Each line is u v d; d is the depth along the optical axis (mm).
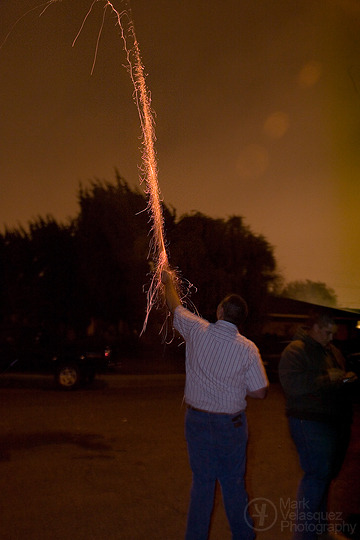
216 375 3748
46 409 10070
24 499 5246
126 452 6996
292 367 4039
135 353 20734
